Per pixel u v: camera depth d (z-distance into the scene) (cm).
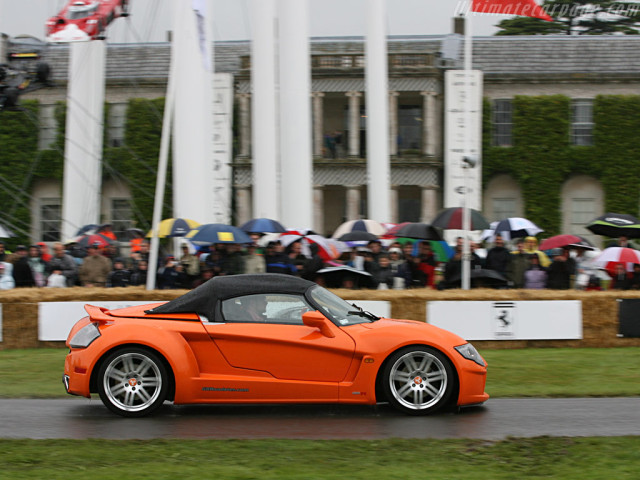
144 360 1167
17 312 1944
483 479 817
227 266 2158
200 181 3525
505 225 2756
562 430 1075
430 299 1928
